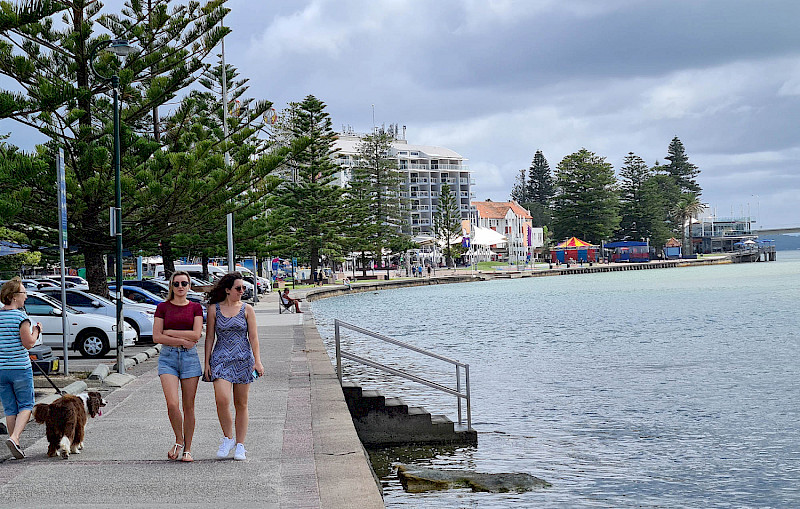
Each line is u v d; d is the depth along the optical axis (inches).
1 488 297.1
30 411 359.6
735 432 616.4
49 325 829.2
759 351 1168.2
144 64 1107.3
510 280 4446.4
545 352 1183.6
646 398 766.5
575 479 482.0
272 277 3211.1
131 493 289.6
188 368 344.2
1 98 806.5
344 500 280.2
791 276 4146.2
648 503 438.6
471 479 458.0
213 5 1129.4
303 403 501.4
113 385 598.5
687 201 7199.8
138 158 1028.5
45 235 1109.7
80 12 1047.0
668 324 1662.2
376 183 4178.2
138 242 1148.5
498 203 7214.6
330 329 1546.5
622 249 6067.9
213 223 1322.6
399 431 568.1
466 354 1157.1
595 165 5703.7
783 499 448.5
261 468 329.4
